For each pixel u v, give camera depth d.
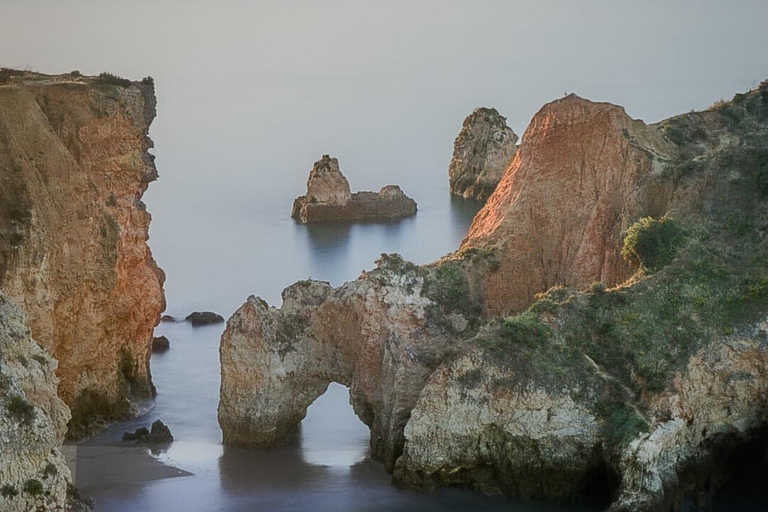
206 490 85.50
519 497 84.25
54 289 89.56
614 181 97.25
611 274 94.19
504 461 84.31
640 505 79.19
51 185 90.00
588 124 98.69
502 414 83.50
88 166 94.31
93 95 94.19
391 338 88.50
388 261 92.12
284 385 91.25
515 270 96.75
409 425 84.38
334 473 87.94
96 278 93.31
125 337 99.19
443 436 84.00
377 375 89.81
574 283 95.38
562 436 82.88
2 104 88.44
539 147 100.00
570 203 97.94
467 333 89.69
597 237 95.88
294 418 93.00
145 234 101.12
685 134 102.25
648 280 89.38
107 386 96.75
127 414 97.75
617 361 85.62
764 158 95.31
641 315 87.50
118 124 95.94
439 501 84.12
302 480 86.88
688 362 85.12
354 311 90.50
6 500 70.94
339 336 91.88
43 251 87.31
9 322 77.69
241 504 83.75
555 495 83.69
